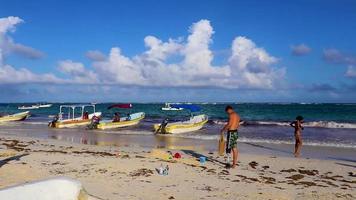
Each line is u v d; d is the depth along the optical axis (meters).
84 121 38.38
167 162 13.73
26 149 17.16
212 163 14.72
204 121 34.66
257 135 28.97
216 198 9.05
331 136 28.69
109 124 34.53
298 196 9.67
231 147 13.65
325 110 79.12
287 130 34.22
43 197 4.09
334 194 10.07
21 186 4.02
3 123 43.84
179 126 30.44
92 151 17.64
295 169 14.45
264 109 87.69
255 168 14.25
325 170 14.45
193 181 10.80
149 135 28.88
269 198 9.30
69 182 4.34
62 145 20.77
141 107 113.12
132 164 12.74
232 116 13.69
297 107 97.38
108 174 11.13
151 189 9.61
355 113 68.19
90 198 4.48
